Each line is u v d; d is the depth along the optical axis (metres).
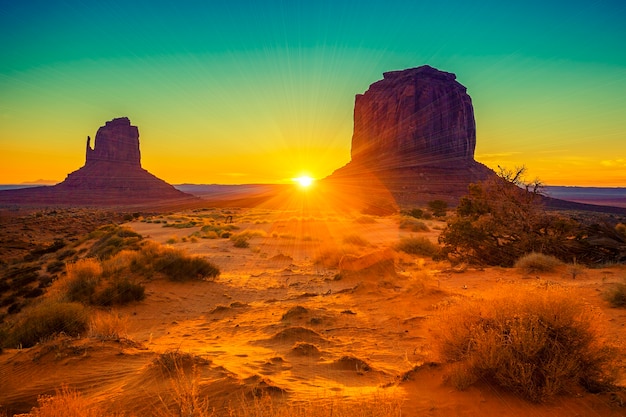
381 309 9.80
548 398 3.96
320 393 4.32
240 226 48.50
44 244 47.19
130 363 5.70
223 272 18.59
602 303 8.64
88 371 5.36
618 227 22.41
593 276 13.42
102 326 7.78
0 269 30.02
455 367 4.55
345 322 8.75
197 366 4.94
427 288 10.44
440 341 5.07
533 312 4.59
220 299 12.96
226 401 3.98
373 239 31.59
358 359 5.79
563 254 18.98
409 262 19.80
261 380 4.51
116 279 13.17
